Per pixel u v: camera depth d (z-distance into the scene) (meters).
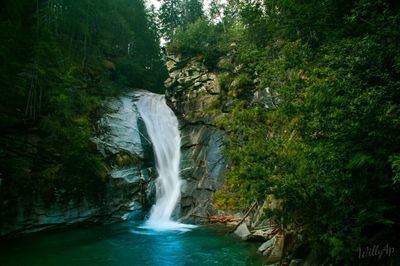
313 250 8.78
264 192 9.41
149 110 30.73
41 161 18.53
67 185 18.83
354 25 9.41
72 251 13.88
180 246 14.60
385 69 6.46
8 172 16.70
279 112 10.19
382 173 6.28
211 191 21.61
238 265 11.60
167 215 22.52
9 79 18.45
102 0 38.53
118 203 21.58
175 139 28.59
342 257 7.00
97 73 31.22
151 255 13.23
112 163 22.83
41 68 19.84
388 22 7.10
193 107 27.50
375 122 5.98
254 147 10.38
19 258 12.76
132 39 42.50
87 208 19.73
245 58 14.35
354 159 6.31
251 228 16.28
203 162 23.59
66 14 30.12
